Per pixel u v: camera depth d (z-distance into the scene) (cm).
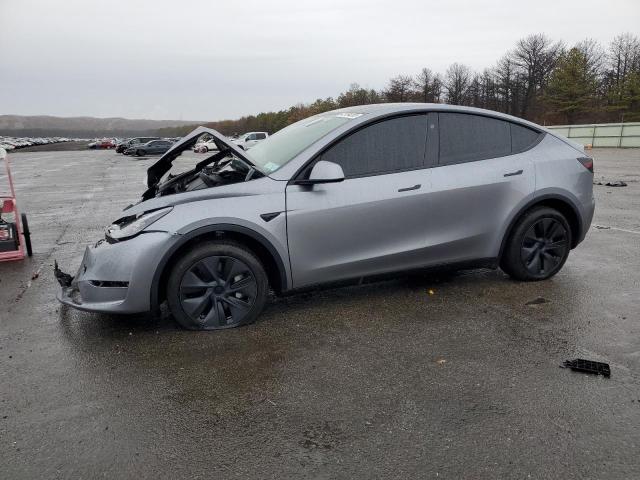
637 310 407
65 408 272
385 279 413
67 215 960
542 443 238
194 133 397
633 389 286
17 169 2533
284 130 470
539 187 445
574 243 483
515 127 454
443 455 230
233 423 257
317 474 219
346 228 385
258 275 371
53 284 498
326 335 362
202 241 363
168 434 248
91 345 350
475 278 489
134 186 1505
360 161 395
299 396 281
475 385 291
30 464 226
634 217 829
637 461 225
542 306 415
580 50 6406
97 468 224
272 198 367
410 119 414
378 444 238
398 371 309
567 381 295
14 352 342
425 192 404
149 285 346
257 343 349
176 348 342
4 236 593
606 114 6256
